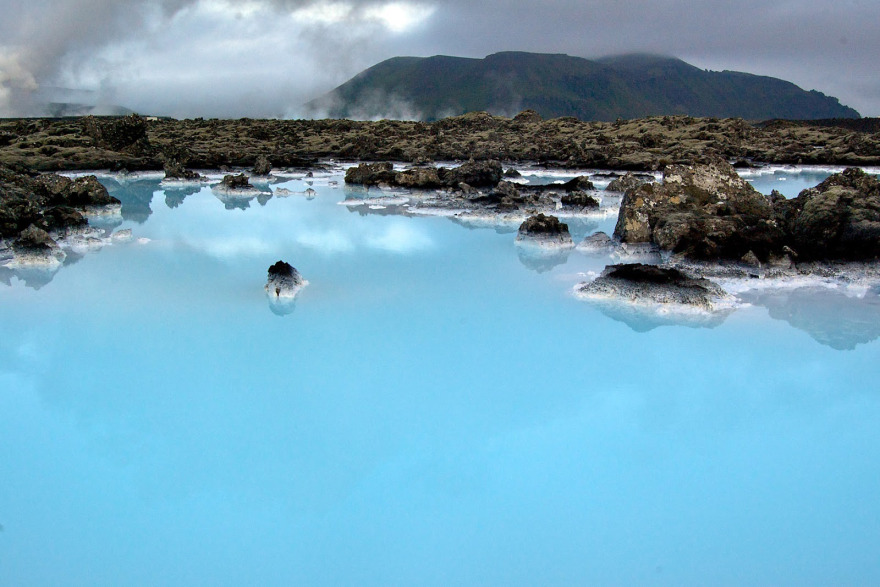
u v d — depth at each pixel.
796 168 38.00
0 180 19.14
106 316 10.57
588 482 6.02
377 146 45.78
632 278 11.66
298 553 5.04
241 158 37.50
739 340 9.61
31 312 10.73
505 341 9.55
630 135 50.66
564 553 5.05
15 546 5.07
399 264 14.12
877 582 4.76
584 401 7.65
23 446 6.59
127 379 8.19
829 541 5.20
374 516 5.48
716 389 7.98
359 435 6.85
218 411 7.34
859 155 39.31
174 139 47.06
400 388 7.98
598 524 5.40
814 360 8.86
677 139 47.41
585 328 10.09
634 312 10.87
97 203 20.55
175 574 4.79
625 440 6.77
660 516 5.50
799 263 13.47
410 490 5.88
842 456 6.48
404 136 52.38
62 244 15.89
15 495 5.74
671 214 15.16
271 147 46.22
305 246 15.93
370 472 6.16
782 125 62.56
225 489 5.86
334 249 15.63
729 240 13.80
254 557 4.99
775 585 4.73
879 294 11.98
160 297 11.61
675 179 16.25
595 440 6.77
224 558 4.98
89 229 16.94
